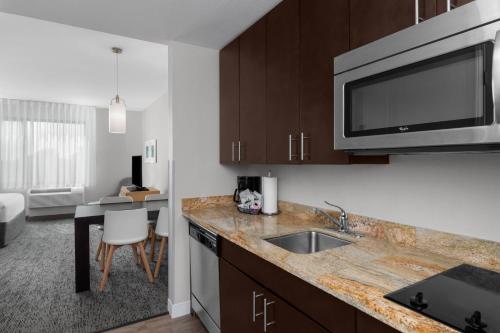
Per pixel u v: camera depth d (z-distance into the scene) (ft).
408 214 4.58
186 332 6.97
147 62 11.82
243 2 5.65
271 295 4.34
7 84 15.10
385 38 3.36
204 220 6.54
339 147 4.00
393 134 3.32
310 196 6.55
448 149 3.17
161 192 17.90
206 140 7.98
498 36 2.36
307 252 5.68
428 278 3.33
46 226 17.31
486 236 3.67
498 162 3.55
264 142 6.07
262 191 7.25
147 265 9.71
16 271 10.56
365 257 4.07
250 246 4.66
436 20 2.87
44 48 10.33
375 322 2.83
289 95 5.34
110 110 12.24
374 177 5.12
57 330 6.97
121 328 7.12
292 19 5.27
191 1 5.59
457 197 3.96
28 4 5.65
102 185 22.03
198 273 7.06
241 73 6.95
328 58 4.50
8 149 18.98
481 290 3.00
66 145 20.61
